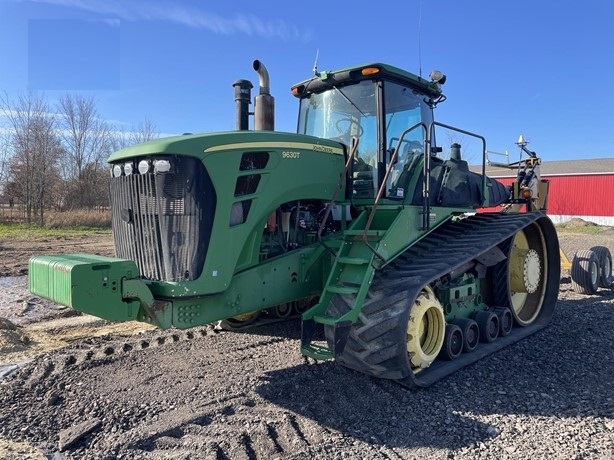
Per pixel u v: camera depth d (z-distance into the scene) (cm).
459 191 550
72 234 1962
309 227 461
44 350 525
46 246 1541
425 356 430
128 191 402
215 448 319
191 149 370
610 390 426
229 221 386
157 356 497
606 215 3077
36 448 325
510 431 350
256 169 403
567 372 470
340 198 469
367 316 407
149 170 380
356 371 448
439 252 473
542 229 653
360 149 491
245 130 435
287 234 445
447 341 468
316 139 453
